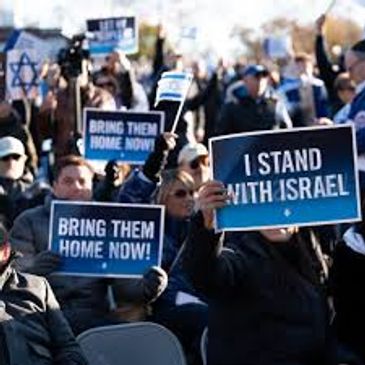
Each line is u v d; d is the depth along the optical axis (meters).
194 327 8.39
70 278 8.38
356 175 6.40
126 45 14.91
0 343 6.70
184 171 9.37
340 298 6.67
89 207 8.19
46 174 13.09
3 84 15.09
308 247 6.73
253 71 14.61
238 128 14.66
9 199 10.48
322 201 6.42
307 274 6.70
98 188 9.81
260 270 6.61
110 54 14.90
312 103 16.03
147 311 8.47
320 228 7.92
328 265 6.92
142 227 8.21
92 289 8.38
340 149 6.41
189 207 8.95
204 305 8.45
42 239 8.64
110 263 8.20
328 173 6.41
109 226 8.20
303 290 6.67
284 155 6.41
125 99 14.82
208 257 6.35
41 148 14.25
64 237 8.20
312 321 6.65
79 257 8.20
